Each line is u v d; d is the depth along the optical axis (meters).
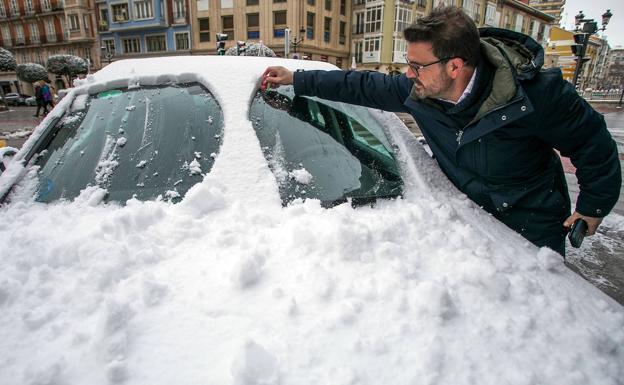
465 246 1.11
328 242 1.03
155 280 0.92
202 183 1.25
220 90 1.57
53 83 43.34
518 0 47.91
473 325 0.84
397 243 1.10
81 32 40.59
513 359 0.77
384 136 1.65
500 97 1.19
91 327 0.79
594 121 1.26
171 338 0.77
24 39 45.00
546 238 1.44
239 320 0.81
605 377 0.77
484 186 1.44
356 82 1.60
